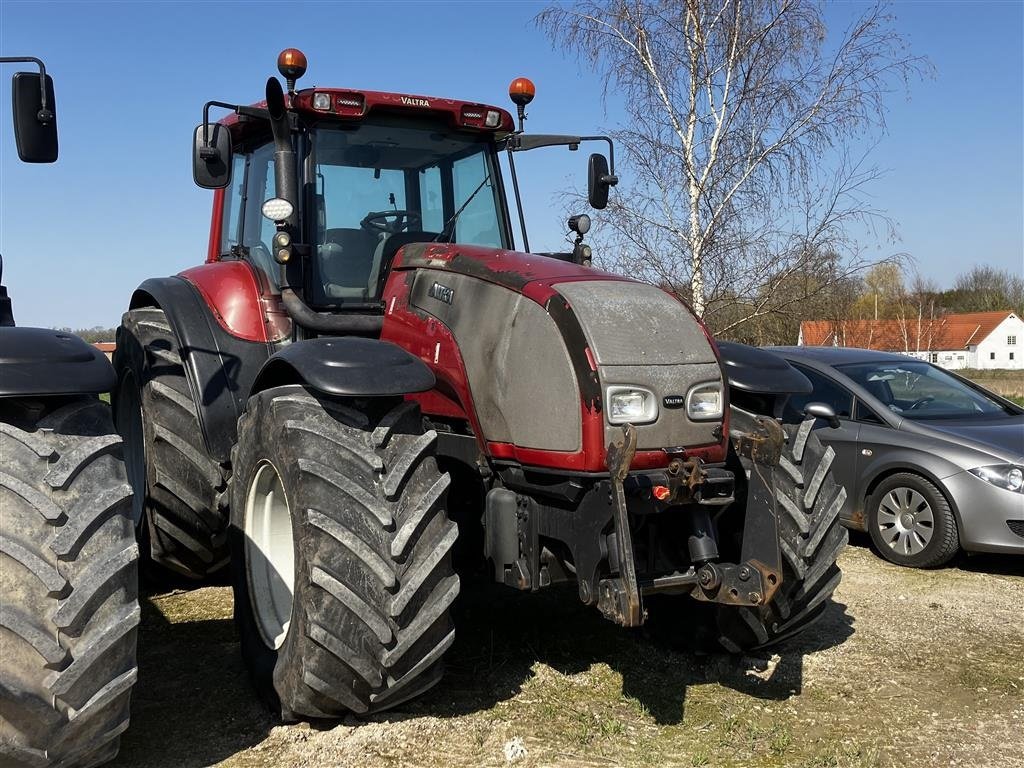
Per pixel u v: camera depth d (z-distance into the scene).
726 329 11.55
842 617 4.97
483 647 4.20
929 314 43.25
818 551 3.82
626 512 3.02
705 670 4.06
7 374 2.76
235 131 4.89
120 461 2.92
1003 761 3.30
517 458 3.46
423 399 3.96
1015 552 5.93
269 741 3.26
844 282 11.61
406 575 3.10
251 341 4.36
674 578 3.30
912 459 6.34
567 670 3.98
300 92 4.16
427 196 4.59
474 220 4.74
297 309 4.06
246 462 3.64
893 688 3.96
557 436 3.27
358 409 3.33
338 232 4.29
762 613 3.74
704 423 3.34
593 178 4.92
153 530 4.55
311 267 4.19
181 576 5.04
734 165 11.32
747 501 3.29
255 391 3.81
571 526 3.30
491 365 3.54
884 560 6.48
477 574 3.97
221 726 3.38
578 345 3.23
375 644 3.06
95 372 2.92
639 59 11.56
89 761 2.81
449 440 3.82
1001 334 69.19
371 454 3.19
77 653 2.63
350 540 3.05
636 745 3.31
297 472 3.16
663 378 3.25
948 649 4.47
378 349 3.32
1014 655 4.41
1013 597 5.47
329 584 3.01
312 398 3.37
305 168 4.22
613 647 4.26
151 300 5.34
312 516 3.07
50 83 3.44
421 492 3.21
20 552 2.61
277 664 3.33
